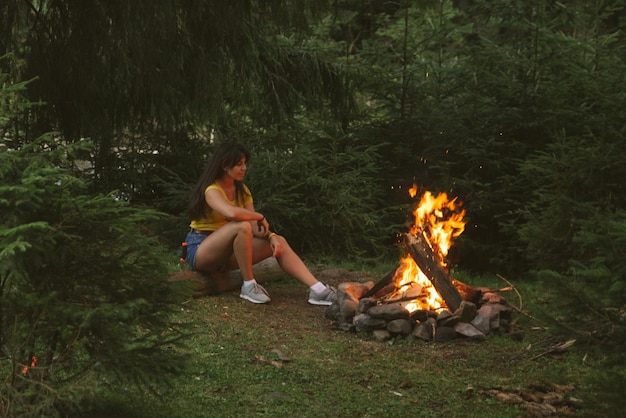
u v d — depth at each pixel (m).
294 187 8.67
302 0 8.68
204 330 5.34
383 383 4.59
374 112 10.84
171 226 8.59
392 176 10.00
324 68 10.30
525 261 9.48
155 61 8.48
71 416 3.75
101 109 8.82
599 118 8.42
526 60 9.97
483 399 4.41
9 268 3.23
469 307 5.51
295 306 6.20
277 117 9.94
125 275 3.51
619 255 3.58
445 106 10.21
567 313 3.78
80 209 3.40
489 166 9.56
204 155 9.81
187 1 8.25
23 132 8.32
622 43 10.06
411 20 11.35
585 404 3.67
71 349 3.41
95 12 8.27
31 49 8.52
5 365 4.09
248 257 6.14
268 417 4.00
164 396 4.12
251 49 8.91
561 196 7.73
